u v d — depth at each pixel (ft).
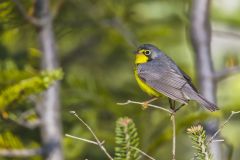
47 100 36.68
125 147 27.02
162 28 51.24
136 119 41.24
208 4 42.55
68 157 40.19
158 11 52.95
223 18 50.90
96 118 43.75
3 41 44.52
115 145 41.45
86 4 48.14
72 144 40.60
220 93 47.03
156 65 43.65
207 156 25.89
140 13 51.55
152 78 42.32
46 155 36.01
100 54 54.85
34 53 38.14
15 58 45.83
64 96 42.55
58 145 36.35
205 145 25.89
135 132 27.09
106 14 49.73
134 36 48.42
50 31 38.24
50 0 39.83
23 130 42.27
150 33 50.72
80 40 53.42
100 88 41.88
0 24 38.19
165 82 41.52
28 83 31.42
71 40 54.90
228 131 57.82
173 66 43.47
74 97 42.11
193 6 42.75
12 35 43.39
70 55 53.06
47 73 31.50
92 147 48.62
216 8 50.96
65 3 46.01
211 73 41.60
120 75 54.80
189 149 55.83
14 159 35.78
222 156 35.96
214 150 35.73
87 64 54.54
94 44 53.36
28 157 36.19
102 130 43.65
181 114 41.47
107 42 53.62
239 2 51.08
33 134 42.45
